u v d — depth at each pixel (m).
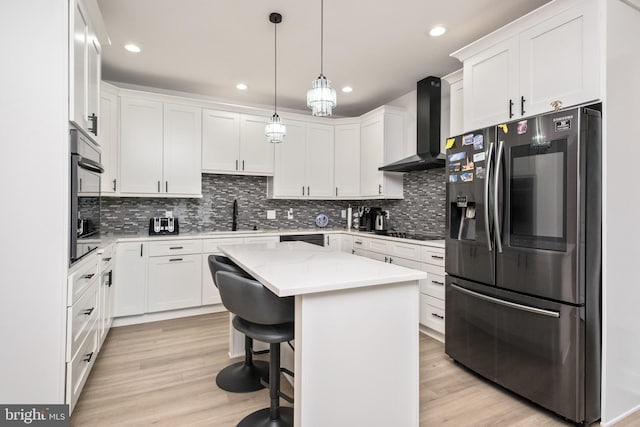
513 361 2.05
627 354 1.90
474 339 2.32
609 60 1.78
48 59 1.61
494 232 2.13
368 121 4.33
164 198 4.02
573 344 1.76
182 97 3.87
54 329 1.61
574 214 1.74
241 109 4.10
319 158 4.57
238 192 4.43
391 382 1.56
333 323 1.42
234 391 2.11
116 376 2.30
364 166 4.39
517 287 2.01
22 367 1.58
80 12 1.83
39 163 1.60
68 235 1.66
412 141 4.09
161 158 3.68
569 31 1.91
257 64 3.30
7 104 1.57
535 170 1.92
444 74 3.55
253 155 4.19
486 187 2.15
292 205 4.77
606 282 1.79
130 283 3.32
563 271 1.79
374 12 2.44
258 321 1.54
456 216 2.49
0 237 1.56
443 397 2.08
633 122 1.90
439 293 2.94
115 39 2.82
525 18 2.09
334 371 1.43
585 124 1.72
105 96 3.34
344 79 3.68
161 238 3.46
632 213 1.89
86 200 1.96
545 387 1.88
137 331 3.16
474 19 2.54
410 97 4.11
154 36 2.77
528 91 2.11
